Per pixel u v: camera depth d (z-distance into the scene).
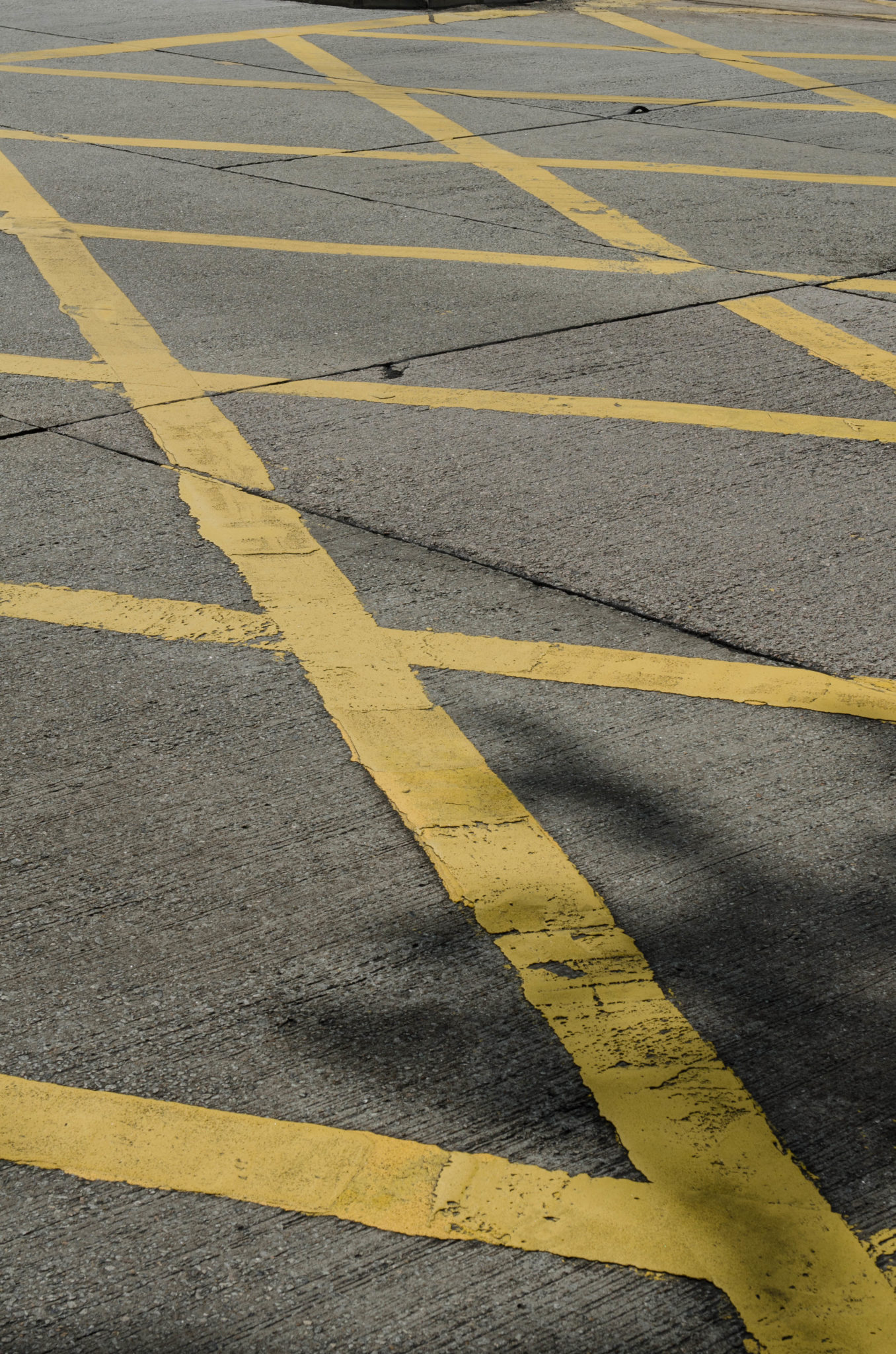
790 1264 2.26
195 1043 2.68
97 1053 2.65
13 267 7.27
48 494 4.86
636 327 6.43
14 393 5.72
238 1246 2.29
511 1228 2.32
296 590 4.27
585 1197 2.37
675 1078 2.60
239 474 5.02
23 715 3.65
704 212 8.22
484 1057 2.65
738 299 6.79
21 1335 2.15
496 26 14.69
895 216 8.16
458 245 7.63
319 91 11.60
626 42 13.79
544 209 8.27
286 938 2.93
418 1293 2.22
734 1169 2.42
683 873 3.11
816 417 5.49
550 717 3.65
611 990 2.80
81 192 8.66
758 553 4.46
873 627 4.04
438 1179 2.40
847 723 3.60
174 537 4.58
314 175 9.05
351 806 3.32
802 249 7.55
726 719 3.63
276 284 7.01
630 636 4.02
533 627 4.07
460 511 4.75
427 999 2.78
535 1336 2.16
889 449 5.20
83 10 15.70
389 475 5.02
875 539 4.54
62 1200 2.37
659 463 5.10
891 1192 2.38
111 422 5.45
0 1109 2.54
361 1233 2.31
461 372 5.93
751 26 14.66
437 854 3.17
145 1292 2.21
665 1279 2.24
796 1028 2.71
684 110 10.87
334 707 3.69
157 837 3.21
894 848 3.17
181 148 9.77
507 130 10.22
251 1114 2.53
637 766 3.46
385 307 6.69
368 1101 2.56
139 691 3.76
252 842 3.20
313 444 5.27
